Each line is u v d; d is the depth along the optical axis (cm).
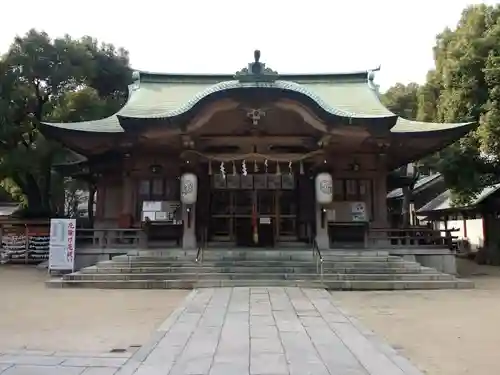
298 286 1446
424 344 766
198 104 1795
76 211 4862
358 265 1606
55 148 2502
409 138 1986
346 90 2558
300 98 1816
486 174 2202
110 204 2283
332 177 2106
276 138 2016
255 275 1522
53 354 689
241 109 1867
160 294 1345
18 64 2416
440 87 2603
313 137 1991
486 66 1939
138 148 2092
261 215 2150
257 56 1862
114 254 1831
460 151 2158
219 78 2692
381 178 2148
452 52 2214
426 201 3959
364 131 1892
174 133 1902
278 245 2102
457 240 3272
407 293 1382
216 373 586
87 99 2819
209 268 1577
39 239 2336
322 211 1923
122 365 626
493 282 1645
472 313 1051
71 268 1688
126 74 3056
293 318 951
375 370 603
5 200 4534
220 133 1997
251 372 591
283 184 2175
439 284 1473
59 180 3544
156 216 2084
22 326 901
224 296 1250
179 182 2158
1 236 2341
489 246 2553
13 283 1603
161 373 589
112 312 1052
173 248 1891
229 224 2148
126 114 2123
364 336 795
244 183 2170
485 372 614
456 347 747
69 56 2542
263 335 797
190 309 1054
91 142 2039
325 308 1071
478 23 2175
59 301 1216
